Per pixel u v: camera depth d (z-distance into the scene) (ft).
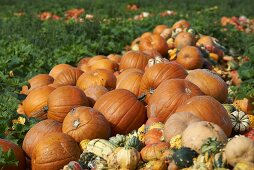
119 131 10.44
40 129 10.07
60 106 10.87
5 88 13.70
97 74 12.84
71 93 11.05
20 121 10.97
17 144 10.21
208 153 7.73
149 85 11.64
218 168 7.45
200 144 8.04
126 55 14.88
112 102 10.57
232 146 7.47
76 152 9.27
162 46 16.80
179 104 10.18
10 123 10.99
